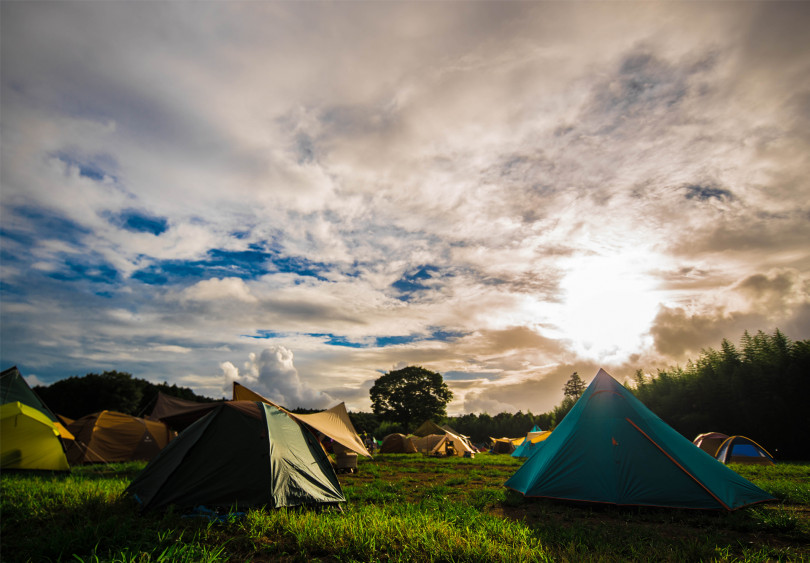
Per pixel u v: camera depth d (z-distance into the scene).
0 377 13.39
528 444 23.97
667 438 8.04
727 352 35.62
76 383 47.53
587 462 7.95
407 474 14.78
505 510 7.55
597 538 5.39
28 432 12.93
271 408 8.63
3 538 5.54
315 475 7.96
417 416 60.03
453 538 5.01
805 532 5.86
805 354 30.48
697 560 4.67
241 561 4.61
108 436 18.30
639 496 7.23
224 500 6.84
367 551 4.72
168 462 7.71
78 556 4.38
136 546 4.81
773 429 30.00
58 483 9.92
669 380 40.69
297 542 5.03
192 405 20.17
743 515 6.82
